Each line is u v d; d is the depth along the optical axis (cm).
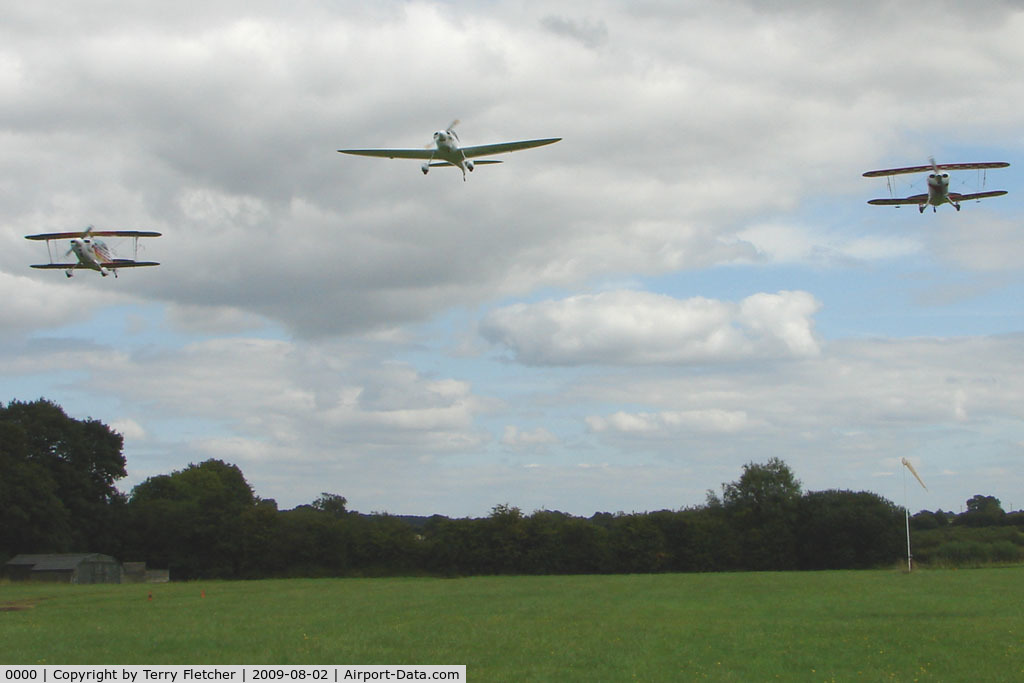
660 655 2625
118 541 10312
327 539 10369
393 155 4700
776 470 10919
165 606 4528
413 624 3469
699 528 10431
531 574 10156
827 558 10338
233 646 2830
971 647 2725
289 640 2959
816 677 2275
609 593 5466
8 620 3716
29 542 9306
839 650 2695
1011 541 10156
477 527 10375
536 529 10350
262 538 10212
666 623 3472
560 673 2331
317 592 5906
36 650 2756
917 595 4759
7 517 9012
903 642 2841
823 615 3731
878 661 2497
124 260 5775
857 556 10175
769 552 10400
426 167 4644
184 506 10656
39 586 7381
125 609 4319
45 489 9269
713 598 4856
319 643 2878
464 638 3009
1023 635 2977
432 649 2747
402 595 5428
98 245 5625
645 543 10312
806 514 10562
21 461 9438
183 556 10288
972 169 5772
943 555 9431
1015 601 4303
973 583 5806
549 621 3578
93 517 10269
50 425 10419
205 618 3766
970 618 3528
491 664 2475
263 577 10188
